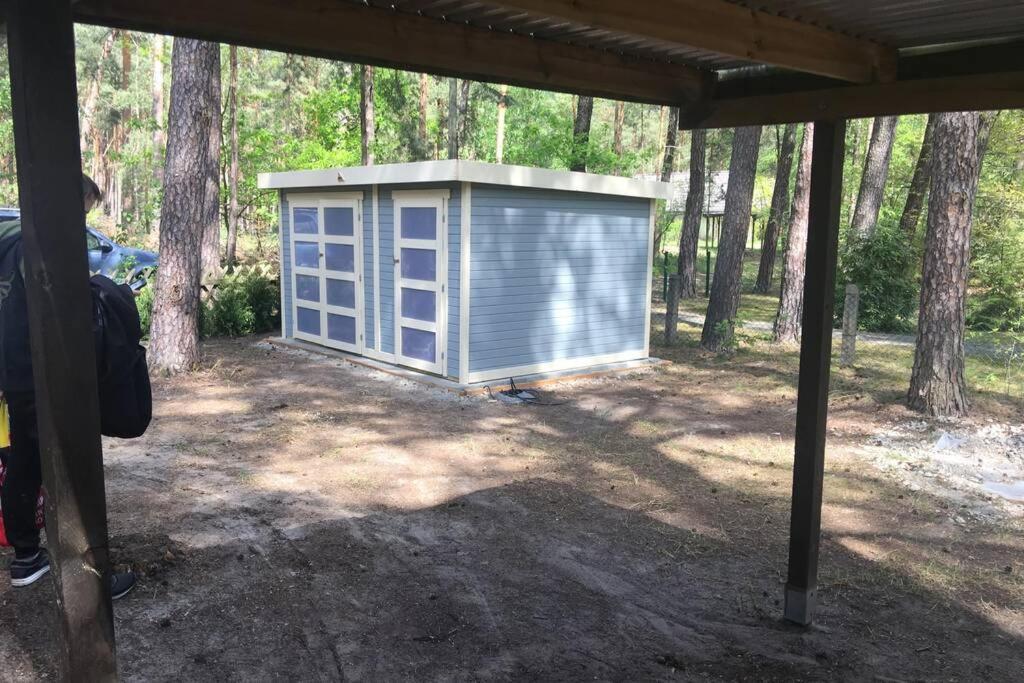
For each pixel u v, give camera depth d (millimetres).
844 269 15812
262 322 13086
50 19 1806
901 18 2883
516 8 2115
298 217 11562
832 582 4430
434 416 8023
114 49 38125
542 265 9758
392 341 10195
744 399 9180
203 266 14625
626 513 5426
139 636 3459
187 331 9758
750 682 3350
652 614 3982
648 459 6766
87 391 1954
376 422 7734
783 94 3664
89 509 1998
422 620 3789
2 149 19125
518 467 6406
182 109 9312
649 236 10992
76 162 1876
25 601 3555
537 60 3355
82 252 1907
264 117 32469
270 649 3438
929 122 16891
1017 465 6645
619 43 3443
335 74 24234
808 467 3785
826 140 3537
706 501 5723
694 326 15367
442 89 31703
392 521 5082
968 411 8117
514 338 9602
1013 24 2941
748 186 11969
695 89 4004
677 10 2484
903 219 17469
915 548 4965
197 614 3695
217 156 14719
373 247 10281
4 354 3379
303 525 4910
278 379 9594
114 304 3340
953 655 3664
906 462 6734
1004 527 5344
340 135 22922
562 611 3965
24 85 1788
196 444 6734
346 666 3338
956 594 4336
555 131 21234
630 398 9141
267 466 6180
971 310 13461
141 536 4438
